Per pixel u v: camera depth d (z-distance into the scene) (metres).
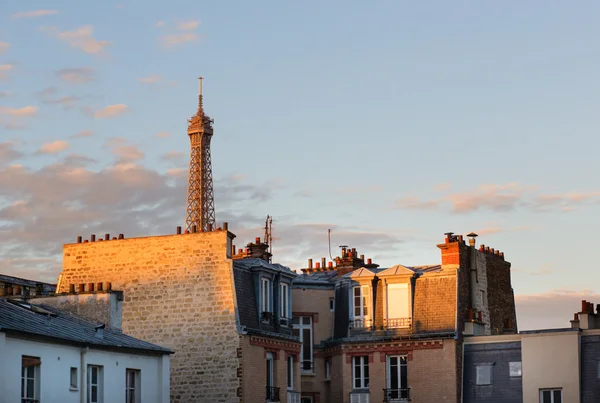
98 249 62.66
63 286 63.00
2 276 70.50
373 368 64.94
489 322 69.19
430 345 63.84
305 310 67.75
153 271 60.88
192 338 58.91
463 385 63.56
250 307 60.09
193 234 60.47
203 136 190.12
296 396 62.47
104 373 48.25
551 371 61.59
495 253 72.31
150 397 51.31
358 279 66.94
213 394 57.72
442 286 65.38
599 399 60.38
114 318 55.16
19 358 43.22
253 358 58.56
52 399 44.94
